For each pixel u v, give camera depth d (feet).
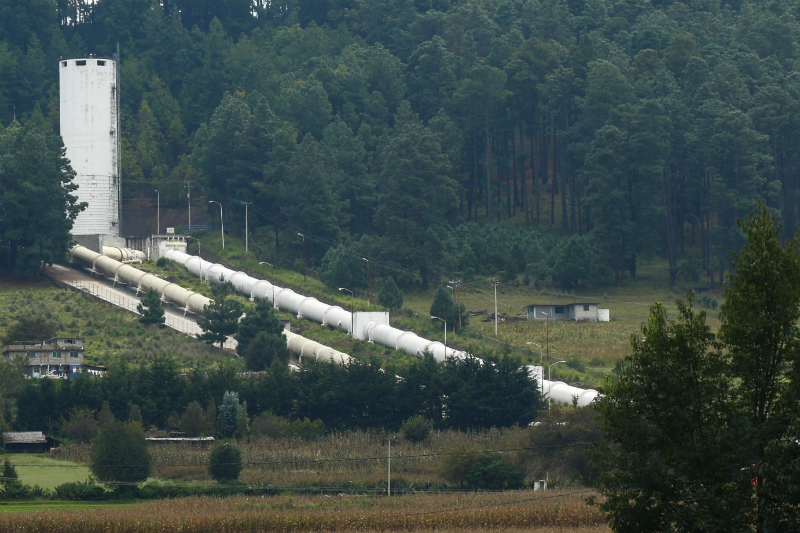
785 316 605.73
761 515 588.50
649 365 627.05
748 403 609.83
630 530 613.11
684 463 605.31
